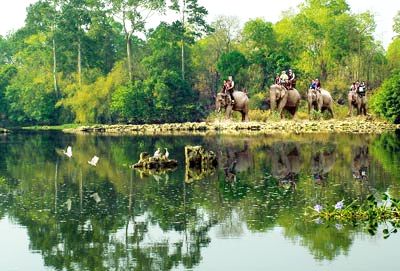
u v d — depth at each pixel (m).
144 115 94.81
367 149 48.00
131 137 71.62
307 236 22.39
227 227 23.94
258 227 23.77
